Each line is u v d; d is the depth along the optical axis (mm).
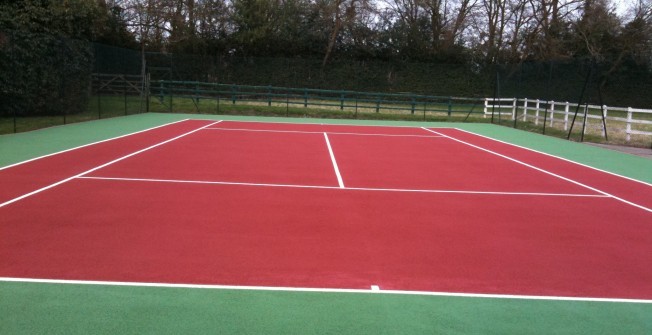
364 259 5891
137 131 18125
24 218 7039
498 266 5832
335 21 41312
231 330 4145
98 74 22844
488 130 23922
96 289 4824
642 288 5324
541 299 4961
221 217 7430
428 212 8195
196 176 10406
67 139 15422
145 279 5094
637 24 38875
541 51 42312
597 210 8719
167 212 7598
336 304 4684
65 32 23547
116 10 36156
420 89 39562
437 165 13039
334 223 7332
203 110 28031
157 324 4199
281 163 12430
